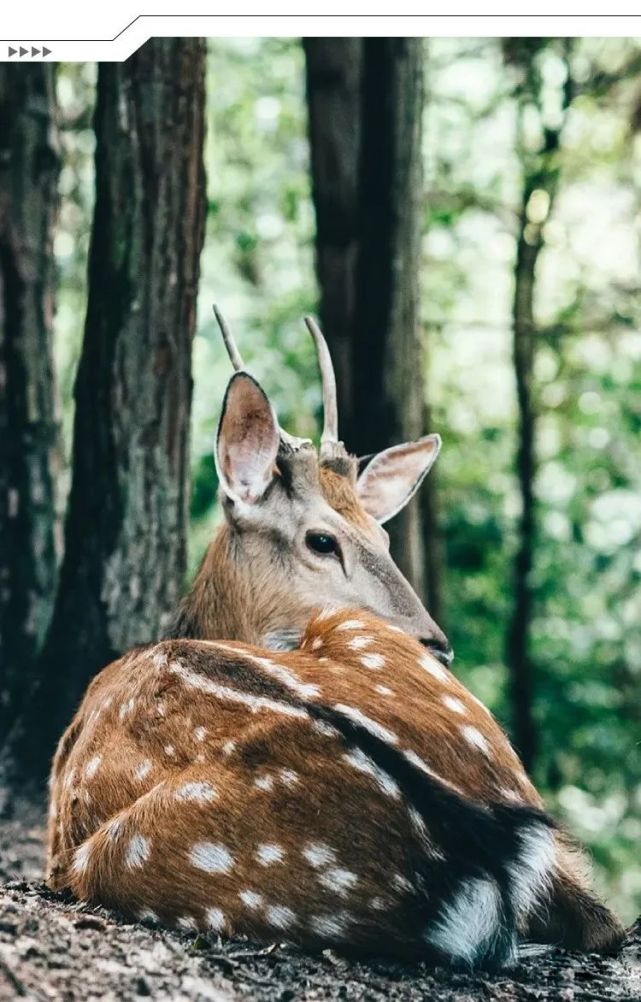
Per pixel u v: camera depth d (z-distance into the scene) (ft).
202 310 71.46
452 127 71.15
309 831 16.44
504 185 70.33
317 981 15.65
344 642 18.60
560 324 68.90
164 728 18.24
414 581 40.83
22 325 37.09
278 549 23.98
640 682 63.77
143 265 32.30
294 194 68.85
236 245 71.82
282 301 68.64
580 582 65.26
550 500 68.44
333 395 25.93
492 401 74.13
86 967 15.02
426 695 17.72
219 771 17.20
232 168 73.00
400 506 27.43
